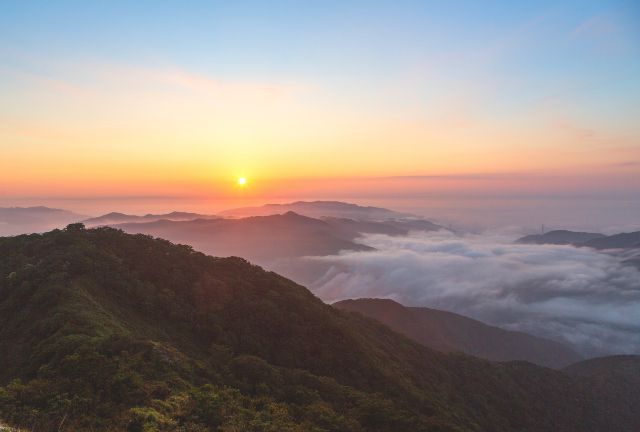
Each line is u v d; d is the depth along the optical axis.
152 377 28.20
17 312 39.25
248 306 51.50
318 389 37.75
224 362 38.78
